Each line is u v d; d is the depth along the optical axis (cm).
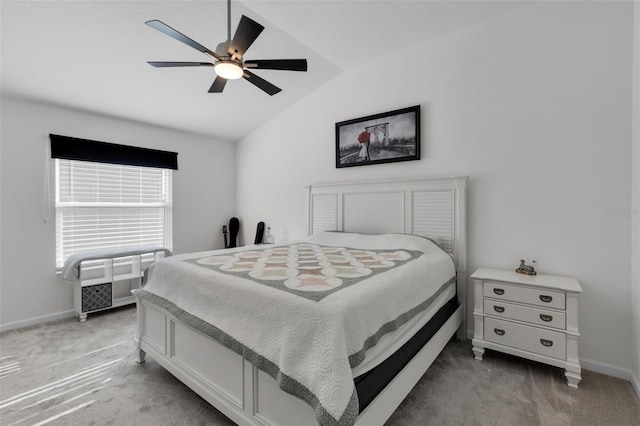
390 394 140
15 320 283
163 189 402
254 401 135
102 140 341
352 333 119
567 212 220
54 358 225
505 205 246
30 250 292
